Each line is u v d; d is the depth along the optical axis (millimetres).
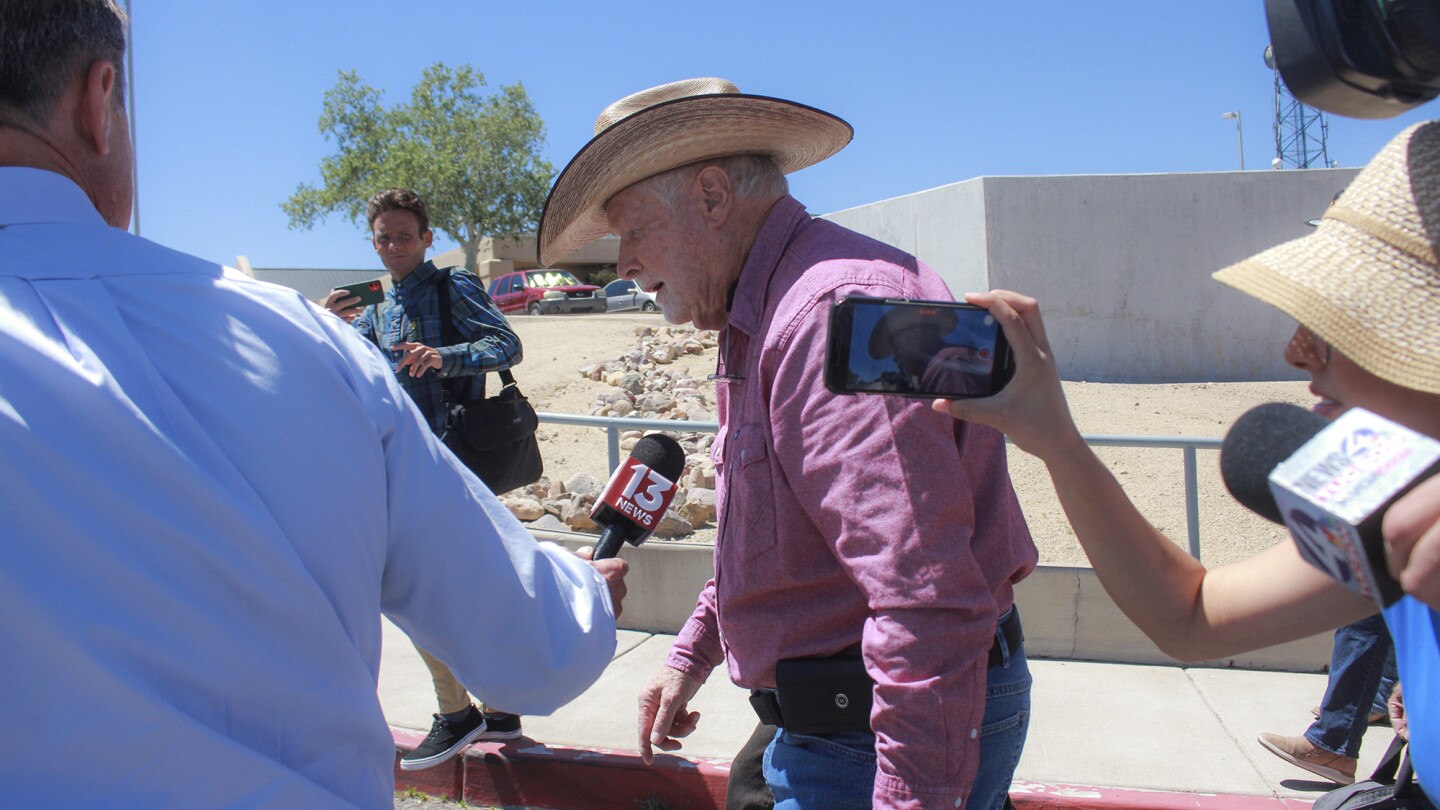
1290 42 949
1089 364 10766
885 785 1574
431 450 1341
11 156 1168
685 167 2049
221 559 1067
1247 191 10648
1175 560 1388
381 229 3891
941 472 1568
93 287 1118
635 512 2111
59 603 1002
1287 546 1353
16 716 1001
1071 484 1321
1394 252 960
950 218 11375
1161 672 4707
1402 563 695
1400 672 1115
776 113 2023
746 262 1957
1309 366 1080
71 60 1187
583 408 9188
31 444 1013
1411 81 910
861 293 1671
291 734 1123
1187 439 4875
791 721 1842
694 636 2406
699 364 10969
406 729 4184
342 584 1179
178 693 1051
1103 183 10719
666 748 2523
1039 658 4895
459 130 44125
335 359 1249
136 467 1048
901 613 1552
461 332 3873
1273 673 4680
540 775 3873
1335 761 3637
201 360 1133
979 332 1275
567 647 1429
